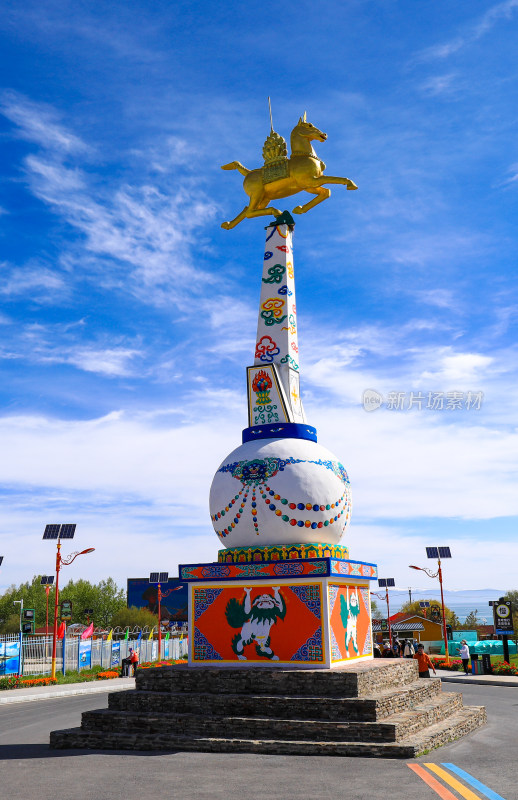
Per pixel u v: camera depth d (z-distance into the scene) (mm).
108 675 40062
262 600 17391
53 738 15734
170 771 12695
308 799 10641
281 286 20766
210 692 16375
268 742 14219
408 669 18594
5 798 10977
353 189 20500
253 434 19328
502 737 16188
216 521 18703
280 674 15898
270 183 21109
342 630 17500
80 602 100688
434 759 13414
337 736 14203
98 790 11406
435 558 45719
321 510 17844
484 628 83750
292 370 20250
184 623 90438
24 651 44312
